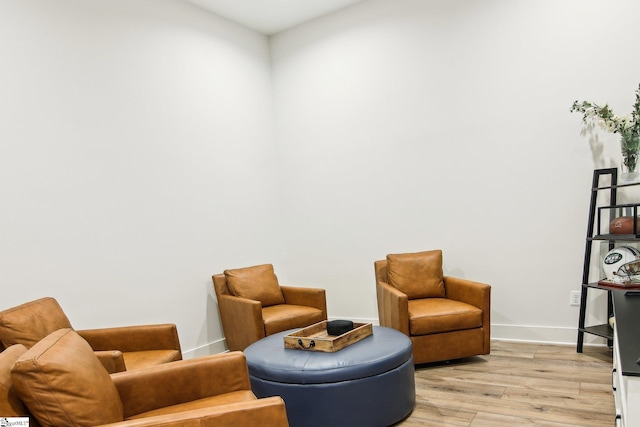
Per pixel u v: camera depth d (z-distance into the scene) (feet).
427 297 11.78
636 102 9.62
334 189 14.69
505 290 11.94
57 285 9.27
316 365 7.42
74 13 9.88
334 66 14.40
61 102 9.52
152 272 11.30
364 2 13.66
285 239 15.74
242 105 14.44
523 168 11.52
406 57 13.06
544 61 11.10
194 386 6.21
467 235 12.41
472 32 12.00
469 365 10.37
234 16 13.98
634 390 3.88
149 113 11.45
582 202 10.86
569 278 11.11
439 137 12.67
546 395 8.45
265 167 15.28
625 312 6.37
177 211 12.05
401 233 13.50
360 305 14.47
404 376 7.96
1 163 8.45
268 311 11.97
